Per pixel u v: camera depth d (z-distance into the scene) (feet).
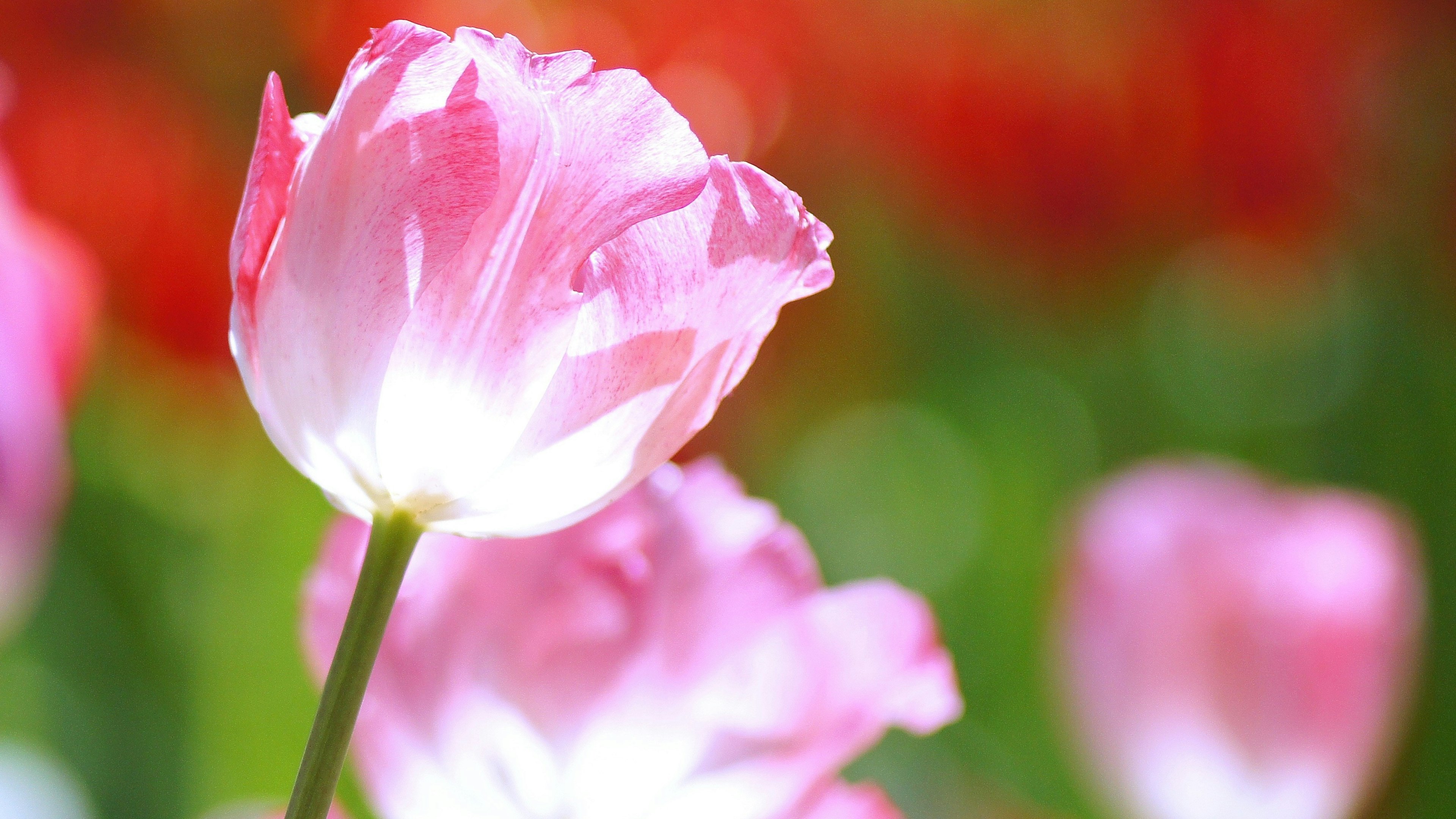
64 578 5.81
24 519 2.84
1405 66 6.20
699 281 2.10
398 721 2.27
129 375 6.03
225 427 6.22
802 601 2.29
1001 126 6.30
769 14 6.11
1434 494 5.90
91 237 5.70
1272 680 3.31
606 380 2.11
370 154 2.08
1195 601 3.33
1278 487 6.08
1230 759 3.36
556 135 2.09
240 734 5.80
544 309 2.10
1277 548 3.32
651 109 2.09
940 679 2.31
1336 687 3.29
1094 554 3.50
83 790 5.46
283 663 5.96
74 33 5.54
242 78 5.82
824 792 2.30
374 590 2.11
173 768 5.61
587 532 2.28
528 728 2.27
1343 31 6.12
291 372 2.10
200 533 6.18
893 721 2.30
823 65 6.26
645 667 2.26
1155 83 6.24
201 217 5.88
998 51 6.31
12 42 5.47
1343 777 3.33
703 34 6.07
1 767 5.16
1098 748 3.50
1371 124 6.25
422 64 2.09
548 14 5.96
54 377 2.86
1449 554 5.61
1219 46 6.16
